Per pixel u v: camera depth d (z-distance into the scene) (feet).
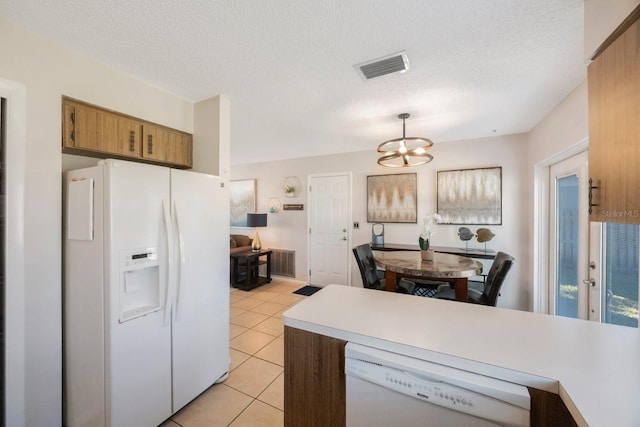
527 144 11.53
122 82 6.60
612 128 3.47
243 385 7.11
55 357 5.41
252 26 4.99
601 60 3.75
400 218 14.06
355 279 15.31
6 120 4.90
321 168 16.24
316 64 6.26
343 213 15.62
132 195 5.12
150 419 5.41
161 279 5.59
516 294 11.74
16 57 4.99
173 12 4.65
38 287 5.22
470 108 8.80
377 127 10.80
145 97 7.09
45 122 5.35
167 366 5.72
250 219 16.76
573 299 8.51
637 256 5.66
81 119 5.89
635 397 2.44
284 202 17.48
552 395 2.72
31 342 5.13
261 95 7.88
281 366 7.98
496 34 5.20
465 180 12.60
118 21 4.87
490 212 12.17
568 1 4.33
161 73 6.66
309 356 4.03
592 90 3.95
